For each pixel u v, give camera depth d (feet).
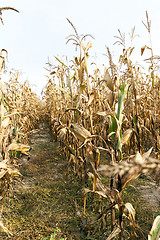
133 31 12.31
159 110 14.11
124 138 7.80
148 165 1.28
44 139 33.68
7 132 10.80
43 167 18.30
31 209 11.25
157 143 13.10
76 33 8.93
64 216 10.61
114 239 8.23
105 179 14.24
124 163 1.36
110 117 7.39
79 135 8.50
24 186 14.51
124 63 13.02
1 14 7.84
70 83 13.87
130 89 12.75
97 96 12.68
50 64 17.83
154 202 11.60
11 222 9.93
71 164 16.08
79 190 13.20
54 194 12.97
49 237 8.75
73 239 8.72
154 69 12.64
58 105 22.74
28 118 25.77
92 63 16.96
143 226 9.09
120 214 6.81
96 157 7.95
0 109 9.86
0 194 10.50
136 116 12.48
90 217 9.91
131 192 12.82
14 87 17.53
